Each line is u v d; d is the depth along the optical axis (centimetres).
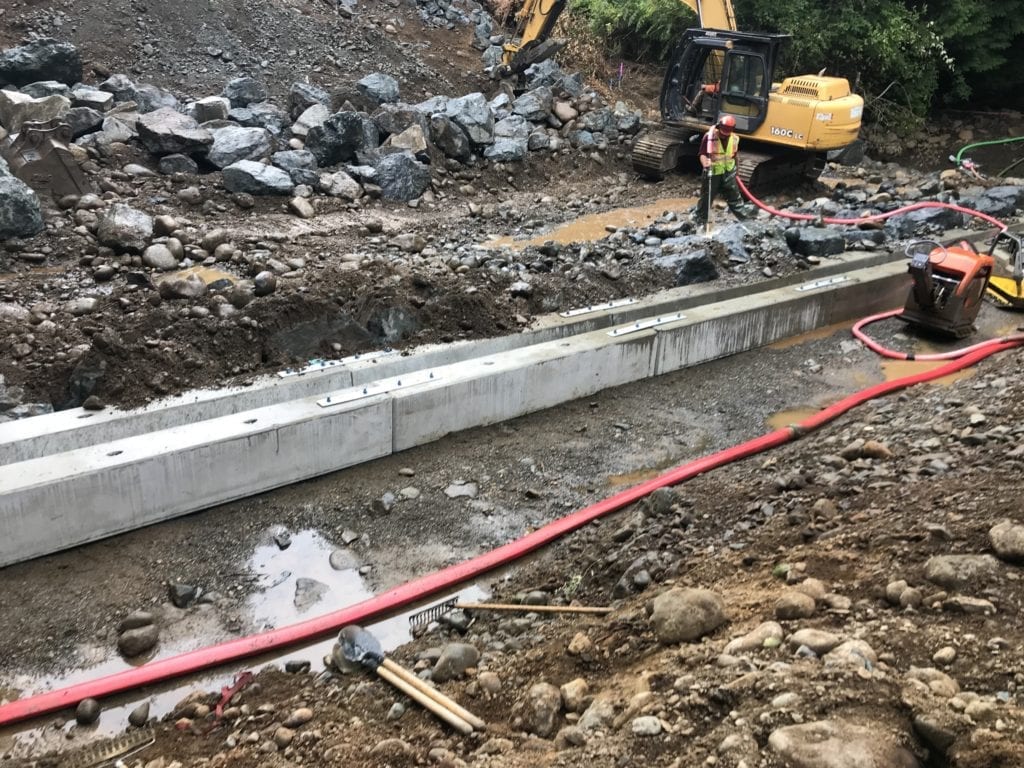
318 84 1622
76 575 569
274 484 668
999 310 1051
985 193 1361
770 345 973
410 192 1365
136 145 1253
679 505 589
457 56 1877
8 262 934
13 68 1321
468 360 784
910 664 331
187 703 463
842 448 636
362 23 1816
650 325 876
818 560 444
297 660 503
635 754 319
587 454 738
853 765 275
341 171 1332
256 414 666
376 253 1038
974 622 351
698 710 331
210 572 581
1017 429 555
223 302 785
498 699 416
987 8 2022
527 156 1580
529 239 1246
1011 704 298
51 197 1073
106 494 590
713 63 1566
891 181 1641
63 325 770
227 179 1213
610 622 448
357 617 534
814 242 1088
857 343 973
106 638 521
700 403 834
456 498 670
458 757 371
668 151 1555
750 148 1507
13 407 676
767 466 640
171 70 1518
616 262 1003
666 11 1950
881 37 1928
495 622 516
